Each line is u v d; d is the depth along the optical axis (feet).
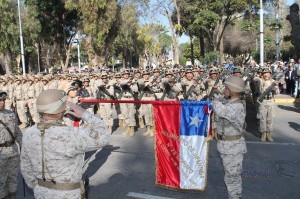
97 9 89.56
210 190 18.20
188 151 17.34
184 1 90.84
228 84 14.28
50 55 166.91
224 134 14.61
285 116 39.65
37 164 9.36
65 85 45.85
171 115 17.52
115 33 100.63
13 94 40.70
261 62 60.23
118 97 33.12
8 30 107.86
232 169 14.67
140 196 17.76
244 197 17.15
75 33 115.24
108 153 26.40
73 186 9.44
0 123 15.20
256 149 26.11
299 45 70.38
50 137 9.23
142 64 212.43
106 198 17.70
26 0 107.04
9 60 115.65
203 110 16.83
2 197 15.58
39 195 9.43
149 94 32.45
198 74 34.65
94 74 49.29
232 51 171.94
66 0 96.32
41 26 112.37
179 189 17.75
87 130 9.45
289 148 26.11
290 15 72.33
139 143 29.58
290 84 57.11
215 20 84.53
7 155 15.39
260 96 28.27
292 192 17.71
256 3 89.25
